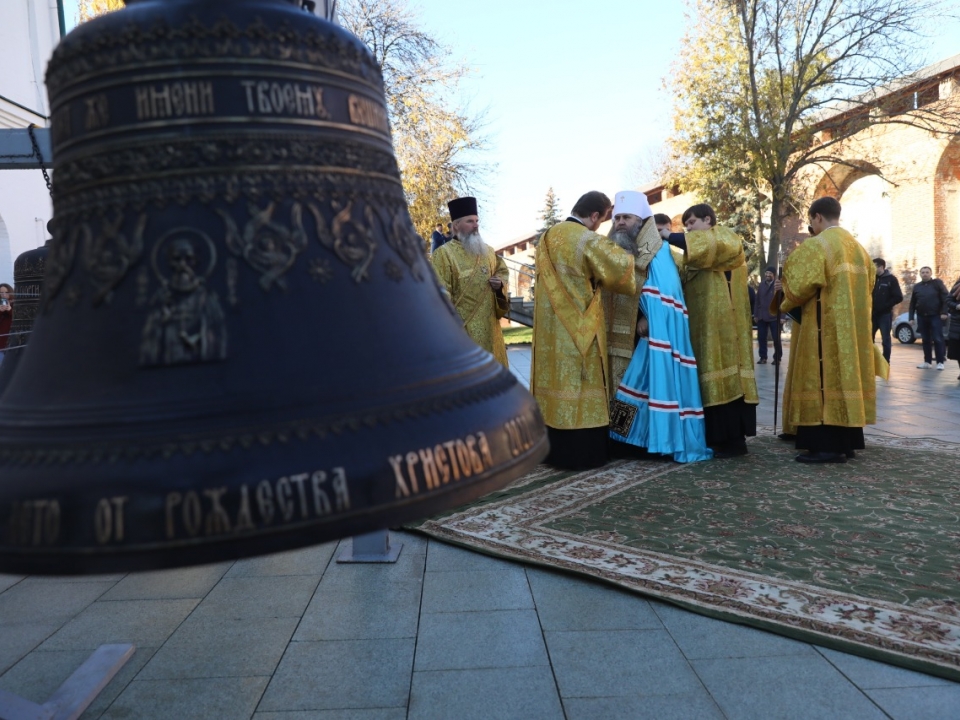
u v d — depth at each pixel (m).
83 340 0.78
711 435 6.11
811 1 20.58
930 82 21.84
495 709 2.37
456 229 6.25
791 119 21.52
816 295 5.66
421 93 22.61
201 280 0.77
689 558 3.60
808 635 2.75
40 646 2.90
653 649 2.74
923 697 2.38
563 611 3.09
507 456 0.81
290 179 0.82
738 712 2.32
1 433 0.76
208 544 0.63
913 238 24.05
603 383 5.71
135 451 0.67
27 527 0.64
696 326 6.16
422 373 0.83
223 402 0.72
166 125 0.79
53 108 0.88
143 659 2.77
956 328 11.48
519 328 38.91
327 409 0.74
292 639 2.90
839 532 3.98
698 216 6.27
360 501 0.69
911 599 3.06
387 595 3.30
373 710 2.38
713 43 22.36
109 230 0.79
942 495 4.70
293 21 0.84
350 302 0.84
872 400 5.78
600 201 5.85
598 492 4.94
